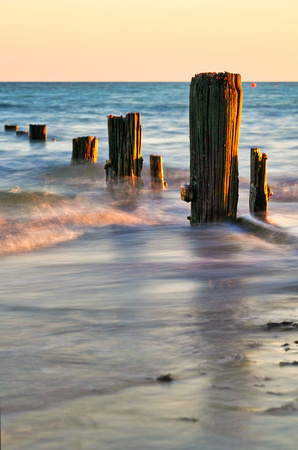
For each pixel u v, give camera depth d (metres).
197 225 9.59
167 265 7.04
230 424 2.49
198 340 3.93
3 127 43.03
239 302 5.10
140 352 3.67
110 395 2.89
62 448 2.27
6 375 3.24
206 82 9.04
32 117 54.91
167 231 9.93
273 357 3.51
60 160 22.77
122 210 12.60
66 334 4.14
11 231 10.02
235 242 8.49
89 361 3.50
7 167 21.05
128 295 5.45
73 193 15.49
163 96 124.19
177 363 3.43
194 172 9.47
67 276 6.50
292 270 6.57
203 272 6.55
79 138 19.66
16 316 4.71
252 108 75.44
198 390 2.94
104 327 4.32
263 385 3.00
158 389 2.96
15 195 14.85
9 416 2.61
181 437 2.36
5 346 3.85
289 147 27.47
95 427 2.47
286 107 78.06
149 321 4.48
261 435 2.38
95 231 10.23
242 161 22.31
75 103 87.06
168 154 25.25
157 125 42.12
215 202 9.37
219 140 9.10
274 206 12.18
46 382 3.11
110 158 14.55
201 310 4.82
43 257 7.86
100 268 6.96
